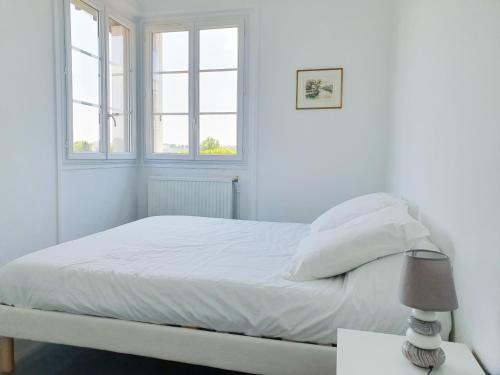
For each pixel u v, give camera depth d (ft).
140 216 12.69
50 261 5.73
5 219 7.78
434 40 5.67
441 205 5.08
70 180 9.51
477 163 3.79
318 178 11.16
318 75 10.89
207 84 11.89
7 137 7.73
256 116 11.42
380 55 10.47
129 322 5.21
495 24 3.46
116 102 11.43
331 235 5.55
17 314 5.54
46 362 6.20
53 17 8.74
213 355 4.94
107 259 5.88
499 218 3.25
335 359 4.51
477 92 3.85
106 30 10.55
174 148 12.37
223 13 11.46
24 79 8.07
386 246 4.91
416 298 3.19
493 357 3.32
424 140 6.12
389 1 10.28
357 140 10.81
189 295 5.01
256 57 11.25
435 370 3.26
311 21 10.82
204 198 11.82
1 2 7.50
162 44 12.17
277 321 4.69
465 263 4.09
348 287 4.71
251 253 6.43
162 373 5.96
